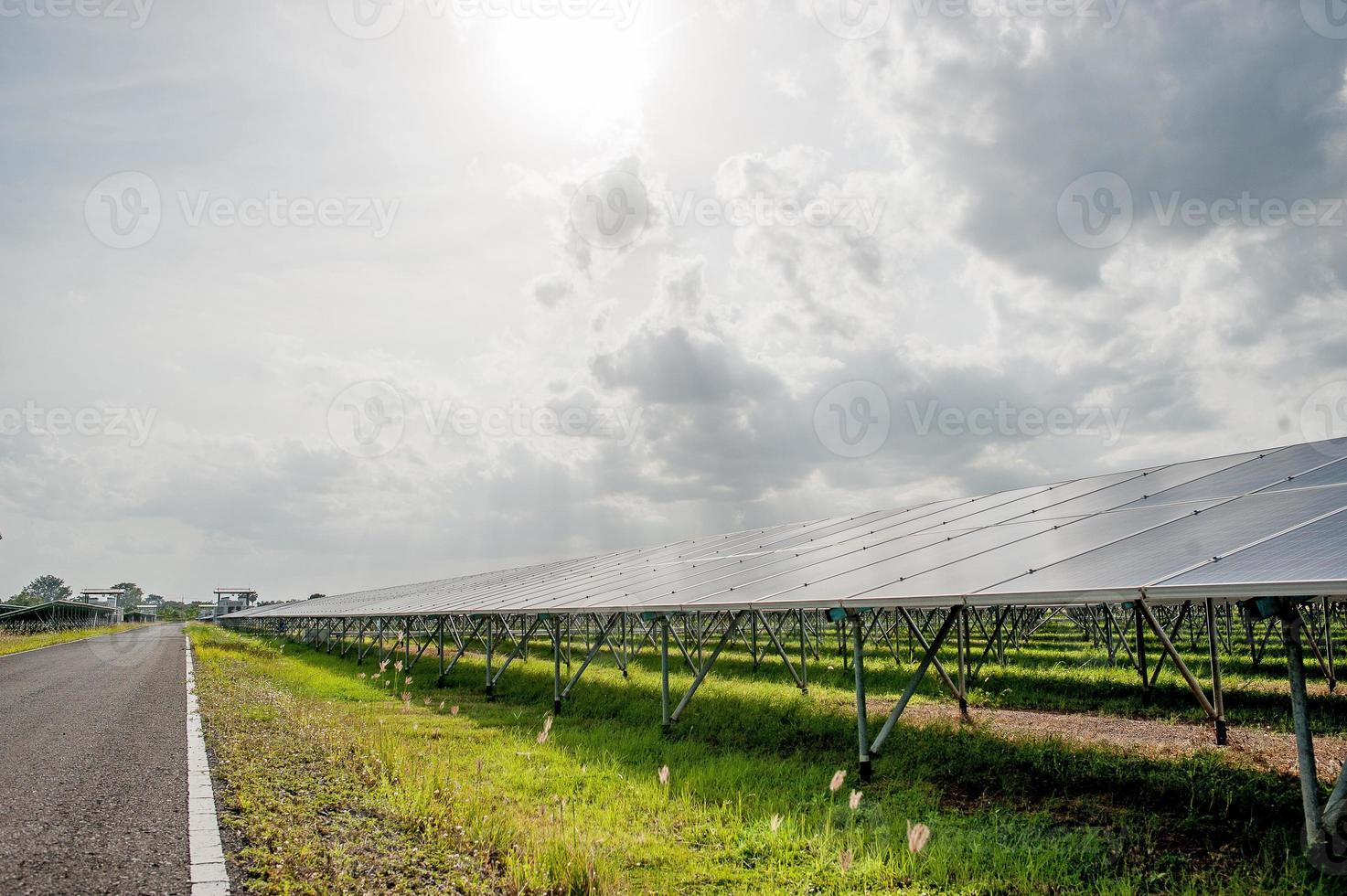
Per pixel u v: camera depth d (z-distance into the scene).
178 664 22.83
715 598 10.29
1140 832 6.00
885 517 16.34
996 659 20.44
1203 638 24.27
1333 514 5.82
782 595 9.14
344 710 12.88
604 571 21.27
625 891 4.88
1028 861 5.33
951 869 5.30
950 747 8.99
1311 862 4.89
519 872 4.99
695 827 6.36
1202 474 10.15
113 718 11.61
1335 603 13.55
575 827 5.73
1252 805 6.46
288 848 5.31
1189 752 8.73
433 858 5.26
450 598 24.20
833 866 5.40
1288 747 9.01
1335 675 15.59
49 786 7.25
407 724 11.58
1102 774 7.65
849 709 12.36
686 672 19.19
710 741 10.27
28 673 19.98
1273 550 5.34
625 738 10.43
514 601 16.78
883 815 6.62
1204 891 4.82
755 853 5.74
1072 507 10.49
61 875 4.84
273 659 26.19
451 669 19.95
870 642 28.45
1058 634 31.25
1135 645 23.38
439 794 6.89
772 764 8.59
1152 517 8.10
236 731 10.10
